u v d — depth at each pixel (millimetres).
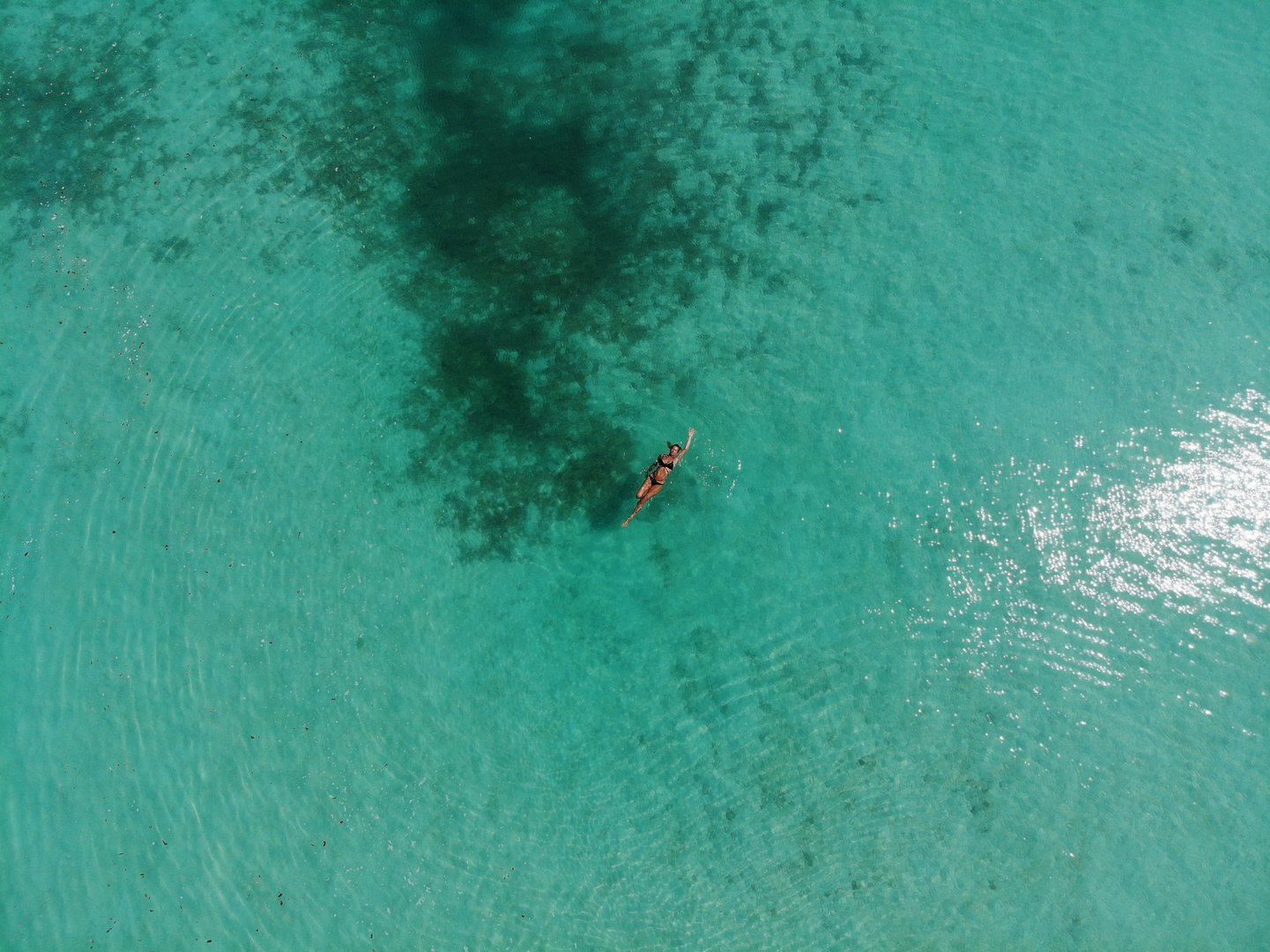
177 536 11141
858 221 12172
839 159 12453
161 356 11750
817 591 11055
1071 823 10164
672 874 10180
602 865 10227
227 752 10500
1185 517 10930
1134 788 10219
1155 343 11508
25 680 10625
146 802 10297
